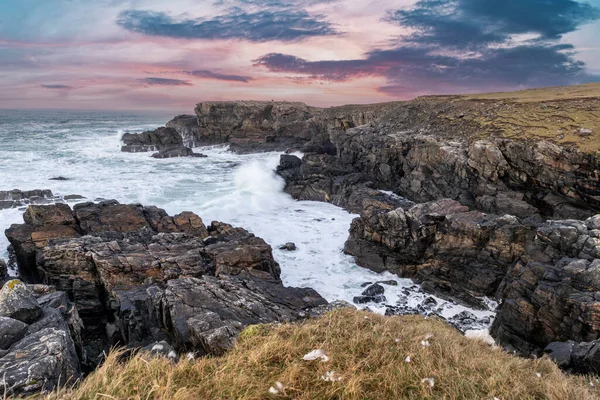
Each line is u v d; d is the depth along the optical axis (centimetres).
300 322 925
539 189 2956
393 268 2439
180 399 478
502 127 3647
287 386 527
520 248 2061
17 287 803
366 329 795
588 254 1673
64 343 668
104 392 484
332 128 6156
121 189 3788
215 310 1155
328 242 2892
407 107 5712
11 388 519
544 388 609
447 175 3478
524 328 1617
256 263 2045
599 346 1012
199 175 4684
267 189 4241
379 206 3116
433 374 594
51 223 2380
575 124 3159
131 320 1429
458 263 2219
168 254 1980
